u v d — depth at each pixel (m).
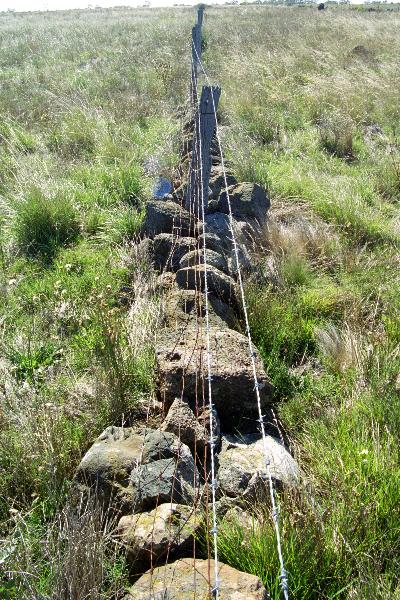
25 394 3.88
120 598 2.62
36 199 6.43
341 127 9.44
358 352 4.52
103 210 6.79
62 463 3.30
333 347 4.69
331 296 5.43
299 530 2.79
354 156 9.13
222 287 4.92
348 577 2.74
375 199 7.59
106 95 11.45
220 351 3.99
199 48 9.11
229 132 9.23
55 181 7.25
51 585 2.57
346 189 7.54
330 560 2.78
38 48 17.36
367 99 11.21
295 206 7.07
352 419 3.78
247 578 2.48
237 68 12.70
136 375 4.08
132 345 4.34
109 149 8.32
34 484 3.29
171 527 2.78
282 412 4.04
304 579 2.67
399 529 2.94
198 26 9.01
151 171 7.75
